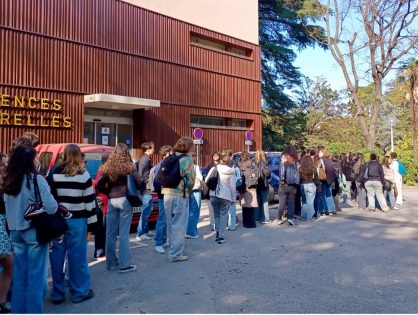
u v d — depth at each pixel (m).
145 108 16.81
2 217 4.38
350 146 36.50
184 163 6.35
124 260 5.77
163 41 17.89
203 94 19.75
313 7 30.03
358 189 12.68
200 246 7.41
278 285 5.20
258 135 22.92
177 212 6.36
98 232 6.62
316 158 10.98
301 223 9.84
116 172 5.65
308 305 4.51
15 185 3.92
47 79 13.80
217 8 21.05
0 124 12.59
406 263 6.25
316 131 42.47
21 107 13.11
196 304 4.55
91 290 4.84
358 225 9.55
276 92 32.69
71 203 4.65
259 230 8.93
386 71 25.20
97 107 16.23
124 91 16.20
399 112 39.38
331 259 6.48
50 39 13.94
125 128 17.28
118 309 4.45
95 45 15.23
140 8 16.97
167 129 17.97
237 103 21.70
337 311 4.33
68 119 14.30
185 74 18.86
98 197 6.70
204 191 8.25
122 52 16.16
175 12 18.73
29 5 13.42
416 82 26.39
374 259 6.48
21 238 3.99
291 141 36.78
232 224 8.97
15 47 13.05
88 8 15.08
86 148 8.45
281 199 9.62
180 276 5.61
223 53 21.02
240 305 4.52
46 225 3.94
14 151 4.04
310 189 10.07
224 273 5.73
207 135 20.02
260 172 9.59
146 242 7.76
